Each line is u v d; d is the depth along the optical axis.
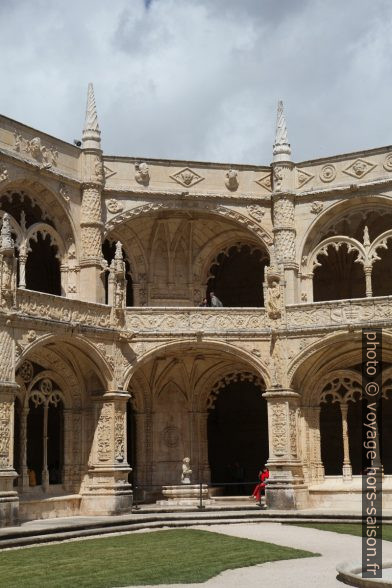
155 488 38.06
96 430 33.88
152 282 40.91
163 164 38.91
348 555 21.95
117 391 33.84
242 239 41.59
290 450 34.38
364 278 44.34
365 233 37.25
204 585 17.66
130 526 29.19
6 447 28.94
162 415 38.91
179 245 41.41
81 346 32.72
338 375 35.81
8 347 29.44
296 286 38.31
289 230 38.62
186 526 30.36
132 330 34.56
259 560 21.03
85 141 37.34
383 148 37.94
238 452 46.44
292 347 34.75
